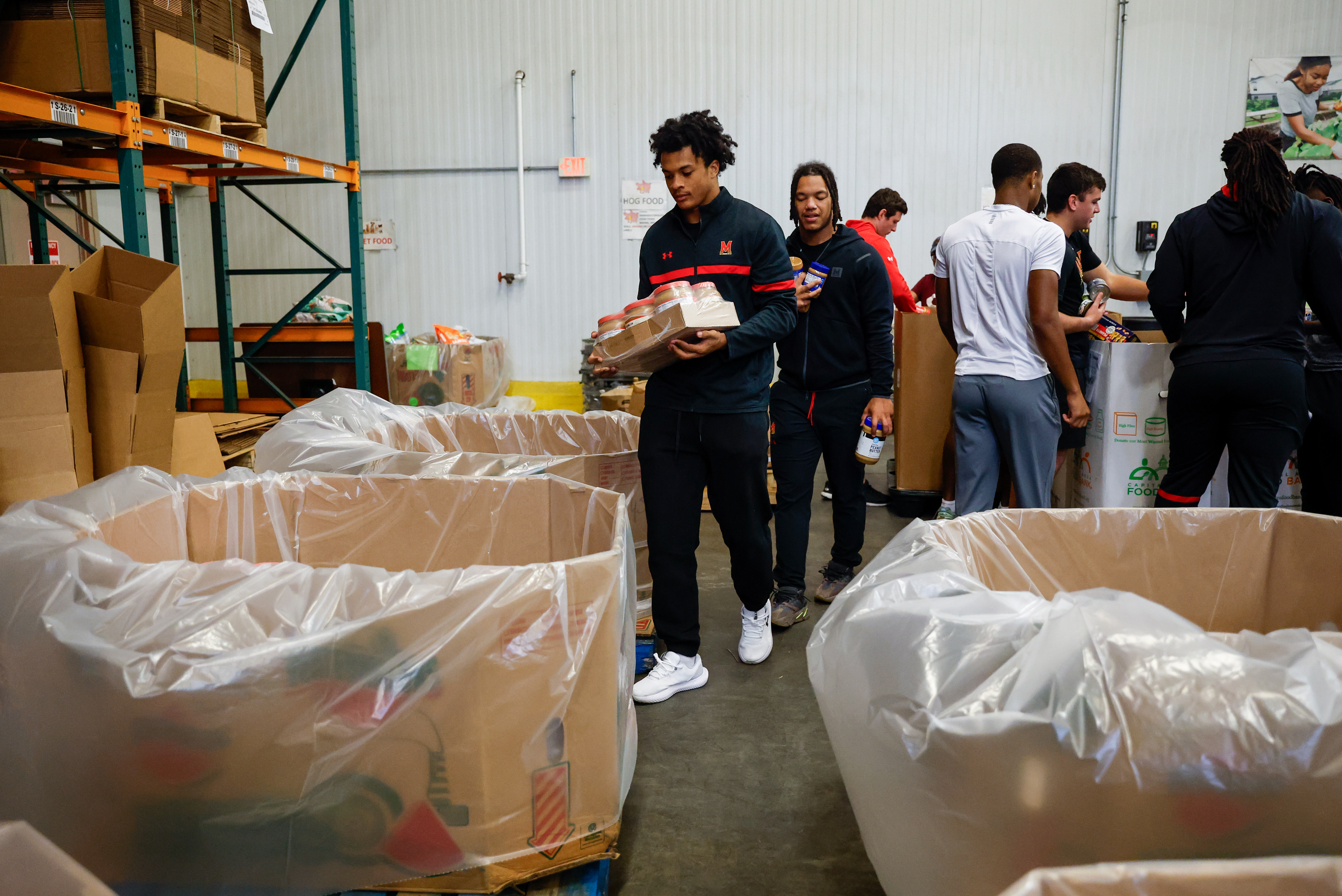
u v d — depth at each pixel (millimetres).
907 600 1136
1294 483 3309
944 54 6125
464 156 6449
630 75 6281
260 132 3701
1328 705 859
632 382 5766
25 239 5074
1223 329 2473
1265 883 604
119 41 2711
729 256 2152
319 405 2422
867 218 4387
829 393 2779
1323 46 5934
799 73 6207
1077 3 6012
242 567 1160
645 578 2523
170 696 1054
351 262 4809
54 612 1095
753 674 2443
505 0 6262
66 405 2172
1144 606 965
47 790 1100
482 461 2129
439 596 1146
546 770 1228
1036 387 2486
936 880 954
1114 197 6191
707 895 1504
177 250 4727
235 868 1112
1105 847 883
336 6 6312
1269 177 2355
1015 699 910
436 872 1198
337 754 1116
